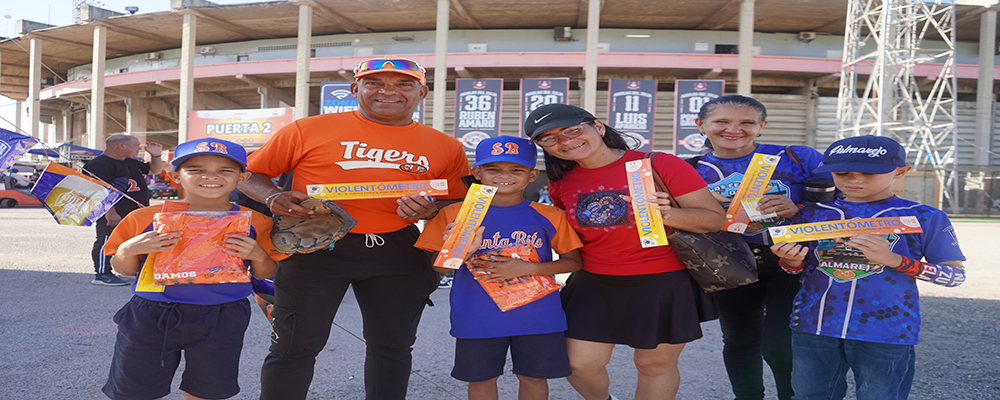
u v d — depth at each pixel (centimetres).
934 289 640
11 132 226
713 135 258
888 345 196
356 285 248
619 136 240
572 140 217
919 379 333
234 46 2659
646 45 2359
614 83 1981
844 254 207
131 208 567
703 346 408
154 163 597
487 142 238
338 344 399
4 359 341
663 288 225
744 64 2006
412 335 248
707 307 236
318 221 219
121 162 561
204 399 210
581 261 246
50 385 298
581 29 2378
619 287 229
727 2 2059
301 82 2158
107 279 601
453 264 217
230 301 212
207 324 205
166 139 3716
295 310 228
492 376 232
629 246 227
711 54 2192
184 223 203
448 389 312
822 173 228
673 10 2148
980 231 1566
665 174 228
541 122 217
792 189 250
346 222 211
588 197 232
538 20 2283
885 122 2272
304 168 241
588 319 234
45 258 807
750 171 232
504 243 237
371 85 231
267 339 403
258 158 240
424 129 251
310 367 235
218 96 2892
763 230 246
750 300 262
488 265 228
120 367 203
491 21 2305
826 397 212
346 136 236
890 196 214
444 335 428
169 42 2723
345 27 2422
